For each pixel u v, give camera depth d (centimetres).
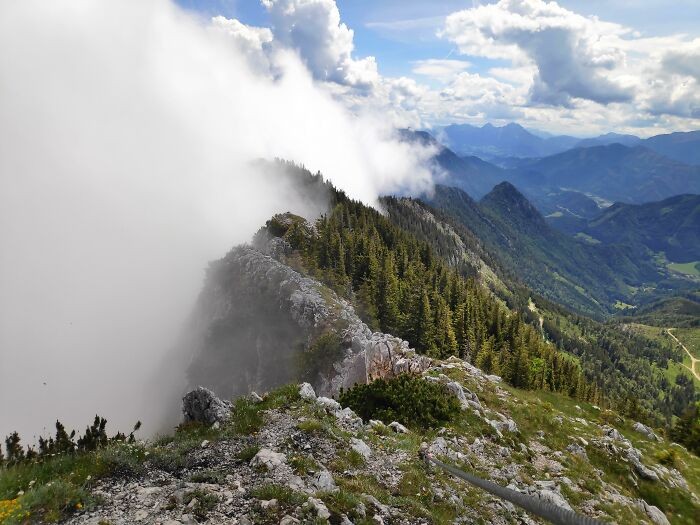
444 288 12188
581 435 3105
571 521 370
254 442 1608
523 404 3434
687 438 5175
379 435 2106
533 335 10888
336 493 1303
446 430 2542
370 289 10719
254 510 1152
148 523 1045
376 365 5778
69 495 1112
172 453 1455
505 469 2280
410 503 1443
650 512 2361
